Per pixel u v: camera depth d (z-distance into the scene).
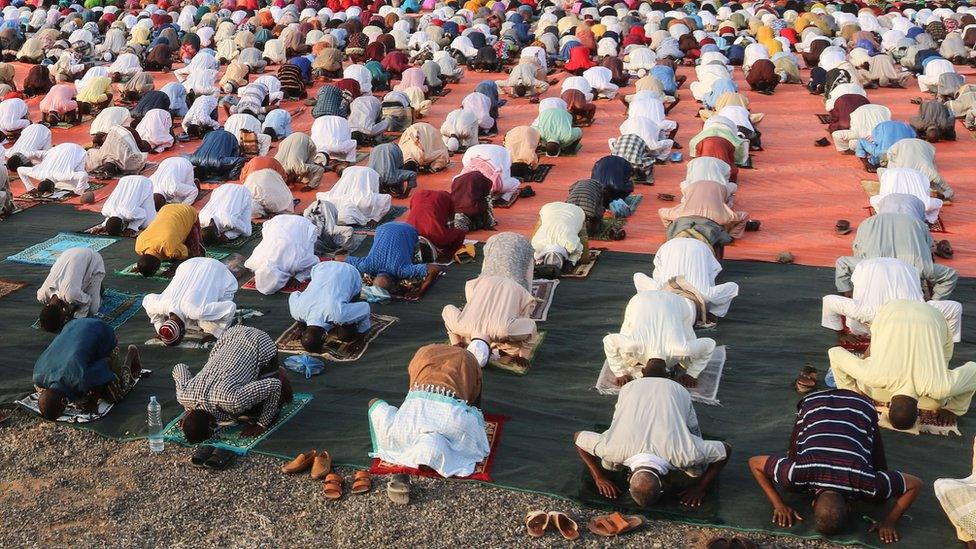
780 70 18.36
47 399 6.21
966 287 8.63
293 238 8.62
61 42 21.39
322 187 12.17
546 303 8.23
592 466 5.50
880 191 10.54
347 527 5.28
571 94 15.27
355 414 6.37
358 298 8.05
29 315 8.05
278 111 14.55
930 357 5.93
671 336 6.51
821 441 5.05
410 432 5.70
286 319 7.97
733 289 7.80
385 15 26.48
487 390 6.68
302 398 6.57
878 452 5.20
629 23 23.97
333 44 20.98
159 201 10.69
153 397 6.19
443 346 6.15
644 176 12.26
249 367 6.09
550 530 5.20
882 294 7.23
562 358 7.22
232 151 12.60
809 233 10.32
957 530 4.95
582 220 9.15
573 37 21.56
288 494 5.58
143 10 27.62
